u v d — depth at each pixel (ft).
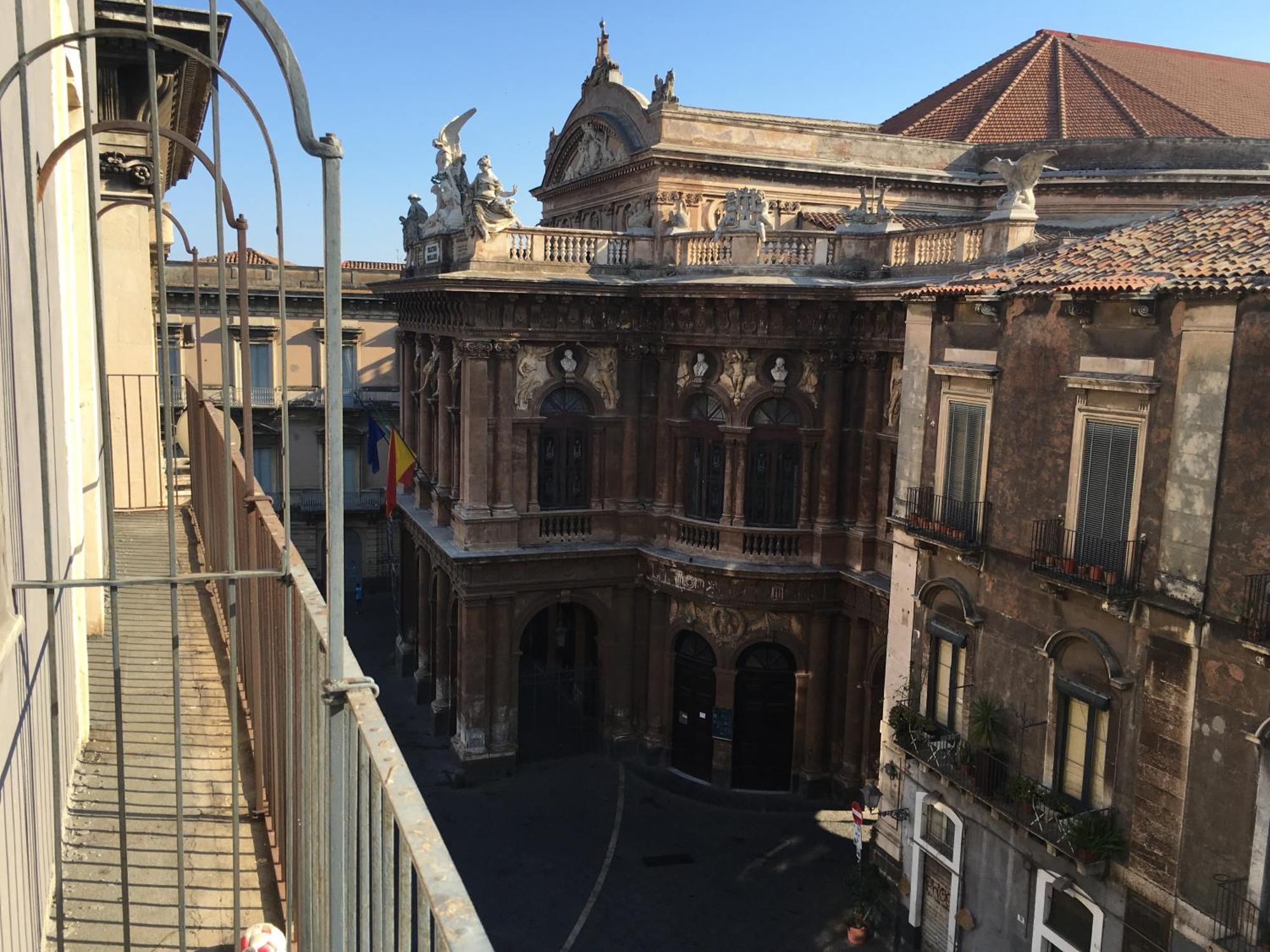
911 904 90.63
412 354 157.48
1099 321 72.02
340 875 19.39
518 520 125.18
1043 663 77.00
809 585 119.24
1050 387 76.48
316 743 21.35
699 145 145.79
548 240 125.08
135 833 28.86
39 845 23.71
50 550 18.15
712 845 111.96
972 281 85.56
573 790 124.06
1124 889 69.36
